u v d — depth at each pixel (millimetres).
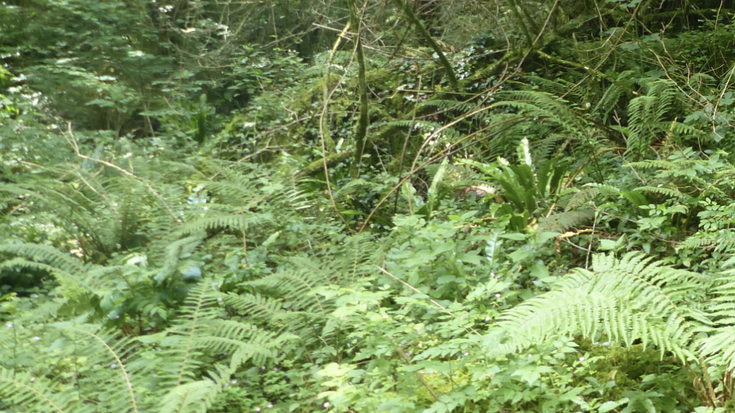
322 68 8453
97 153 5891
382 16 7797
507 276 3471
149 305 3502
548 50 7457
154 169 5562
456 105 6016
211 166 5066
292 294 3518
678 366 2738
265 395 3051
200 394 2447
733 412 2350
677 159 4316
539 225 4148
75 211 4758
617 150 5336
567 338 2654
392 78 7699
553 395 2508
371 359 3127
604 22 7484
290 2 10133
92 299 3572
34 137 6508
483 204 5109
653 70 6645
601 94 6574
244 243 4262
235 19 10320
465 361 2617
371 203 5891
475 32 7832
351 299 2748
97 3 9055
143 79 9117
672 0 8070
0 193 5367
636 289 2588
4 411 2643
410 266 3580
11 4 9000
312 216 5066
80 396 2773
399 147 6828
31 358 3111
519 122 5312
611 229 4336
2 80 8242
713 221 3596
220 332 3248
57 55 8758
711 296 2898
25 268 4664
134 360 3121
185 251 3891
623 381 2717
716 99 5332
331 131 7457
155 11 10156
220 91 9914
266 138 7500
